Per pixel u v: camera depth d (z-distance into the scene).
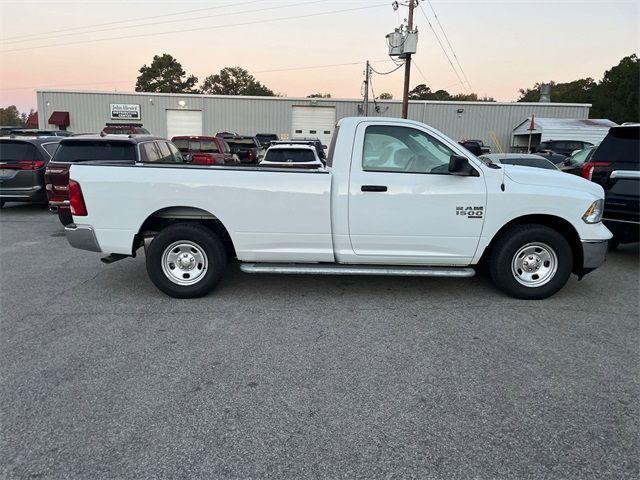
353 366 3.64
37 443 2.69
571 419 2.95
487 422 2.92
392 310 4.85
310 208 4.88
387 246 4.98
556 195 4.87
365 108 33.50
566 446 2.69
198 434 2.78
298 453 2.62
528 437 2.77
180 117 34.56
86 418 2.93
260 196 4.88
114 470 2.48
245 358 3.77
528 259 5.10
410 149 4.95
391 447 2.68
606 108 68.50
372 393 3.25
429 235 4.93
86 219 4.96
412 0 24.81
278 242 4.98
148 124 34.56
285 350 3.91
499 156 11.79
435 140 4.91
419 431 2.82
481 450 2.65
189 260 5.12
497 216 4.89
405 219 4.89
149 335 4.20
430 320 4.58
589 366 3.66
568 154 21.86
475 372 3.55
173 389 3.28
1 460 2.55
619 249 8.11
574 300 5.20
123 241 4.99
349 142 4.89
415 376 3.49
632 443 2.72
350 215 4.89
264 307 4.92
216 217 4.95
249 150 21.03
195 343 4.04
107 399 3.15
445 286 5.63
